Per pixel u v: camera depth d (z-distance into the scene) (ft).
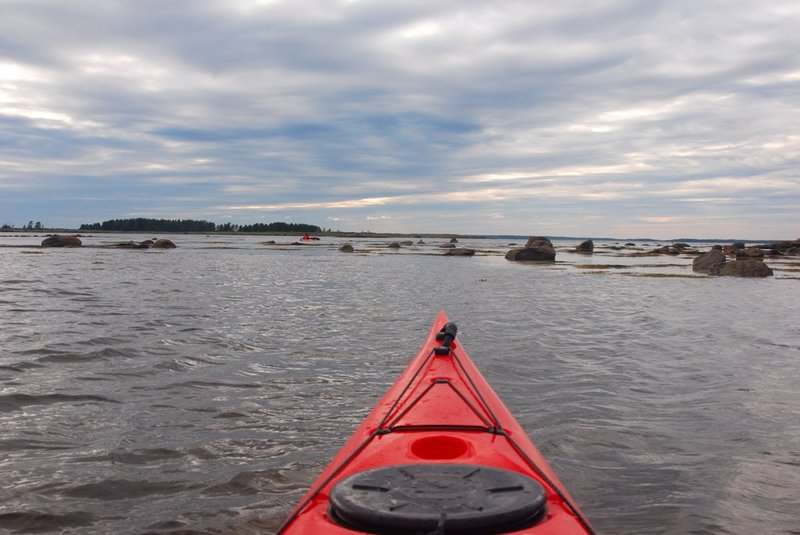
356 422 20.72
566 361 30.71
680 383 26.35
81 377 25.93
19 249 147.33
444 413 13.35
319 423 20.59
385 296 60.54
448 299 58.54
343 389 24.81
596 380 26.76
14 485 15.66
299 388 24.88
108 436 19.22
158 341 33.88
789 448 18.65
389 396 14.94
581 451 18.26
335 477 10.59
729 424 20.81
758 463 17.46
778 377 27.50
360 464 10.89
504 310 50.70
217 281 73.46
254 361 29.66
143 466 17.01
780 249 179.11
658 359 31.37
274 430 19.89
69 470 16.63
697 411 22.30
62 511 14.38
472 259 143.33
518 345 34.94
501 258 150.20
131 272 83.15
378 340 35.73
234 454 17.89
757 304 56.34
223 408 22.13
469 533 8.03
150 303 50.52
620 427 20.38
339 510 8.56
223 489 15.62
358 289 67.67
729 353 33.09
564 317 46.91
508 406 22.68
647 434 19.72
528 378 27.09
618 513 14.43
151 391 24.17
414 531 7.94
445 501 8.38
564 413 21.85
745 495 15.40
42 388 24.13
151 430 19.80
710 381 26.71
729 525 13.84
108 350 31.07
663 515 14.30
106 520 14.01
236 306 50.14
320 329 39.42
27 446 18.26
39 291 57.72
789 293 66.74
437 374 16.08
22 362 28.14
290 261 121.70
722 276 92.32
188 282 70.85
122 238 306.55
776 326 43.11
